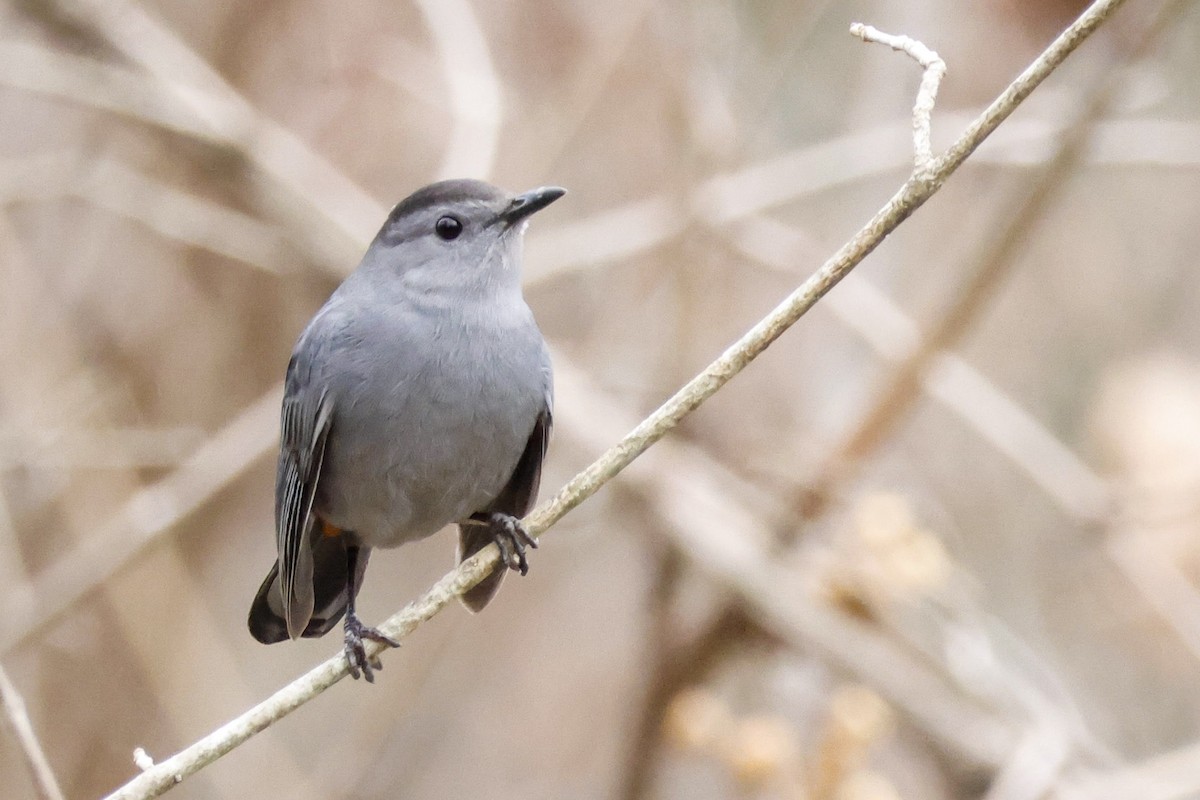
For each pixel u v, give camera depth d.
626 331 12.81
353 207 12.34
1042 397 14.07
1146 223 14.31
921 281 12.98
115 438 12.27
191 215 12.45
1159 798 9.47
